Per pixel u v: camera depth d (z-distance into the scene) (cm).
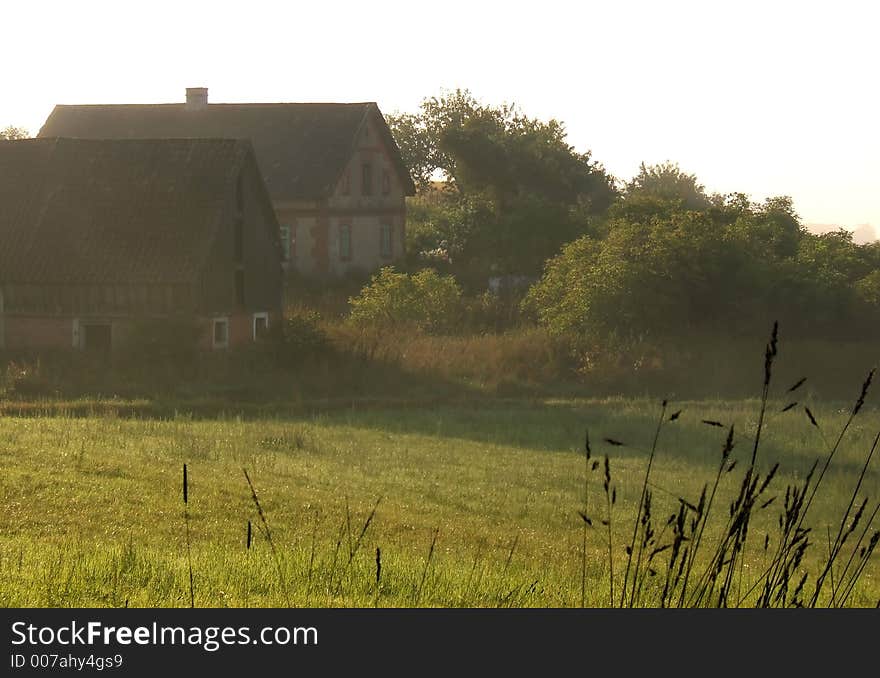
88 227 11988
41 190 12319
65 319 11738
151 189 12175
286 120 18838
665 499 6556
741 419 9394
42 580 2988
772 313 12656
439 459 7525
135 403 9388
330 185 17812
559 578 3716
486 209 19825
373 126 18912
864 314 12912
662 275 12206
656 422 9212
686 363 11488
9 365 10438
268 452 7338
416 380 10856
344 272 18112
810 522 6191
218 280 11981
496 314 13525
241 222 12438
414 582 3172
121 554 3444
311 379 10600
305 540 4691
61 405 9119
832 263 13388
